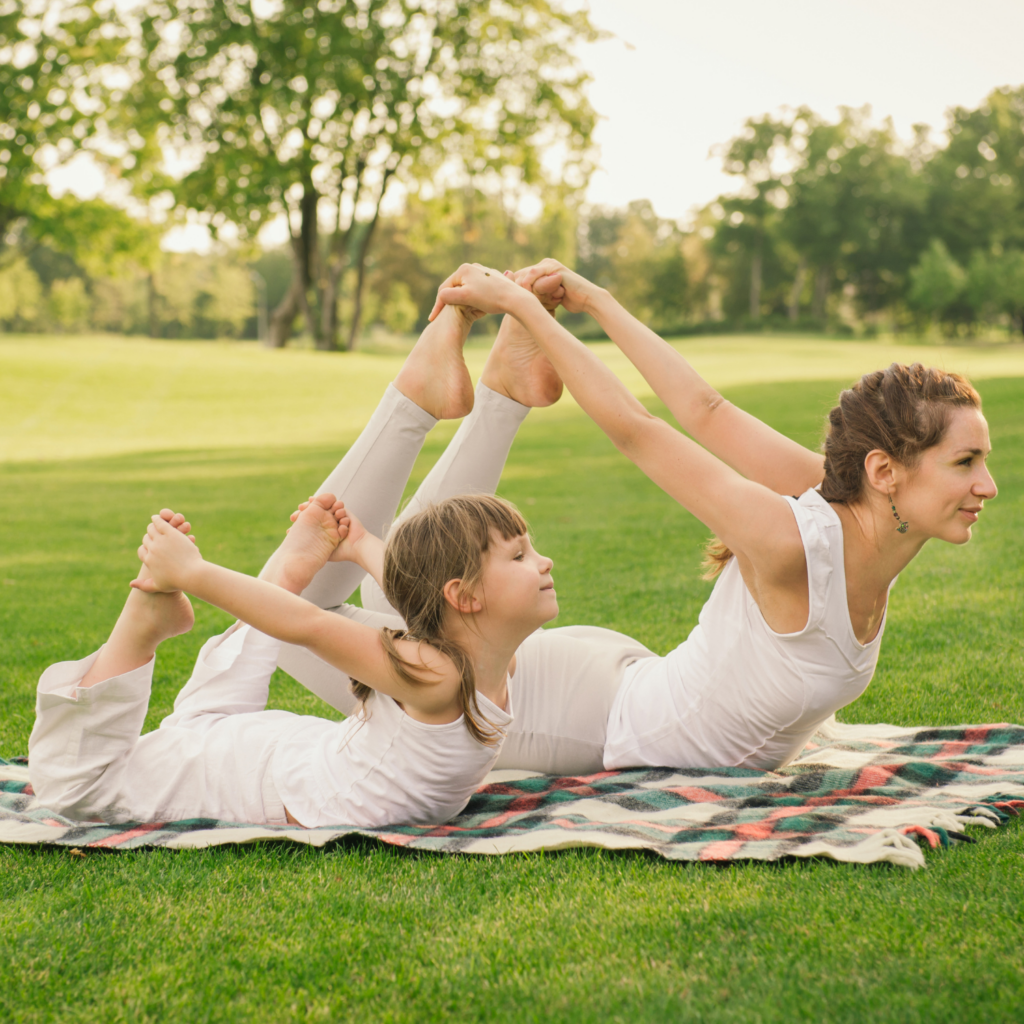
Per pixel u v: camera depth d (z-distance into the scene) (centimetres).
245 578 242
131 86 3412
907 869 213
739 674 262
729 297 8300
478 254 8325
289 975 183
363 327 9269
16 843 245
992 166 7450
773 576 241
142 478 1641
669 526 973
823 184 7181
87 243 3712
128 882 225
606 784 275
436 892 214
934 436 223
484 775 263
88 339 4300
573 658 297
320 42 3453
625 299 8869
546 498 1241
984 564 670
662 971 178
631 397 252
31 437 2392
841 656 248
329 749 261
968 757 296
